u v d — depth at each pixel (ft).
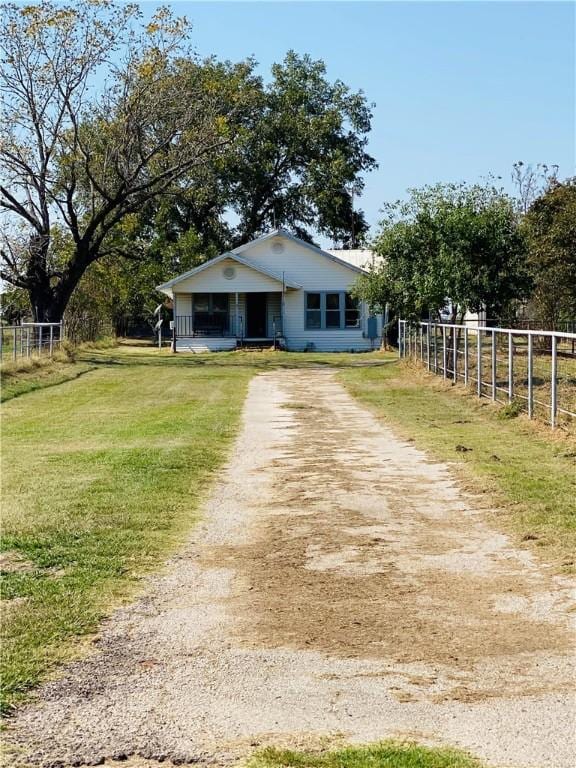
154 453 49.39
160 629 22.67
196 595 25.36
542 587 25.50
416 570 27.48
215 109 147.74
